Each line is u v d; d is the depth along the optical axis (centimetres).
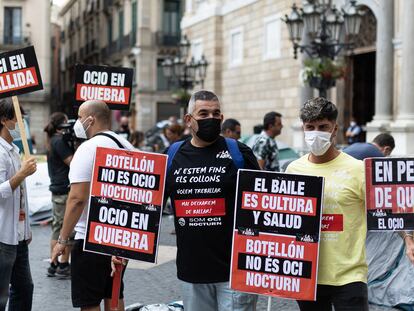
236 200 443
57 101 7044
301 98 2103
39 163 1481
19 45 4825
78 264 521
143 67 4331
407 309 700
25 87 569
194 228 449
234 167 452
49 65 4912
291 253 435
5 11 4819
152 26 4344
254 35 2520
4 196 511
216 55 2838
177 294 774
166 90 4378
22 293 559
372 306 718
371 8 1784
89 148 517
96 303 524
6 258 523
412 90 1644
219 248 448
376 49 1811
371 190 437
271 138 918
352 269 430
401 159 438
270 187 440
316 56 1620
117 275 508
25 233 555
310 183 434
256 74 2505
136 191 480
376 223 437
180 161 461
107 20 5369
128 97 718
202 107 445
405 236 444
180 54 2433
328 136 427
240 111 2664
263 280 439
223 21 2819
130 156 483
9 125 539
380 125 1684
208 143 456
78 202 513
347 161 441
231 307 450
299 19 1427
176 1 4375
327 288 438
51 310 698
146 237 479
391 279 711
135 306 648
